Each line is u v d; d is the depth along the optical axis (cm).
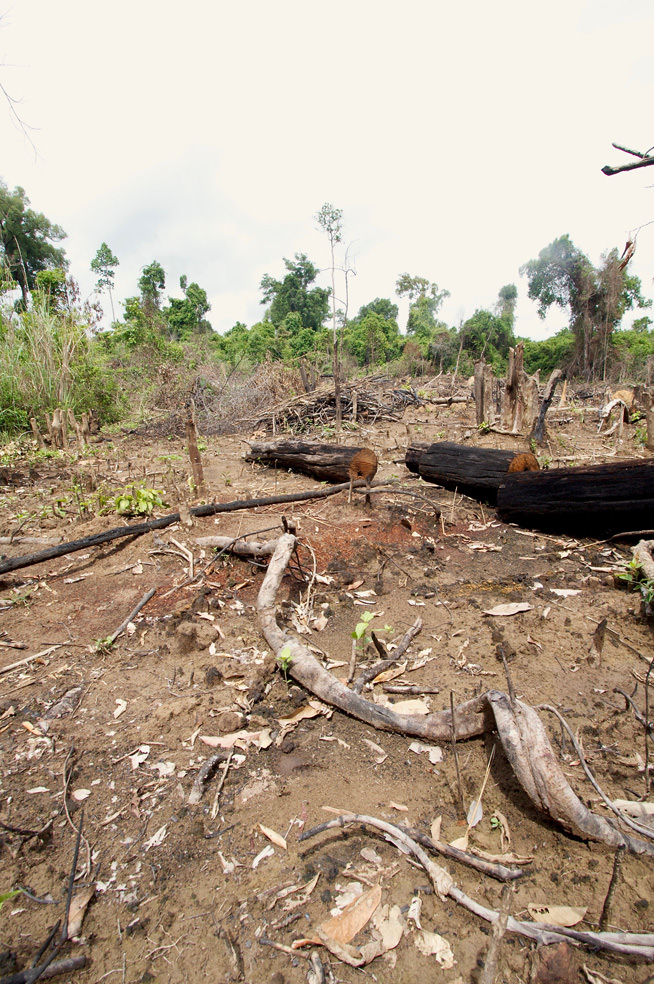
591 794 209
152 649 313
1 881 183
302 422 1091
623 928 163
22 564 395
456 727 230
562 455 764
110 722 256
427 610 356
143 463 834
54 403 1126
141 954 161
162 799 214
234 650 309
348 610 358
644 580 350
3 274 1295
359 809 207
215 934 165
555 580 389
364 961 155
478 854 187
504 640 314
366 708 250
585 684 275
